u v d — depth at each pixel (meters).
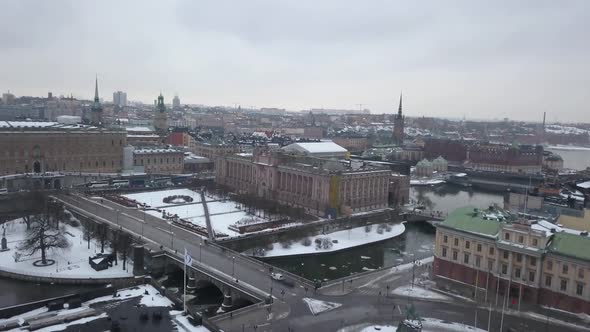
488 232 155.12
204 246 191.75
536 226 151.62
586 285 135.25
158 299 123.31
